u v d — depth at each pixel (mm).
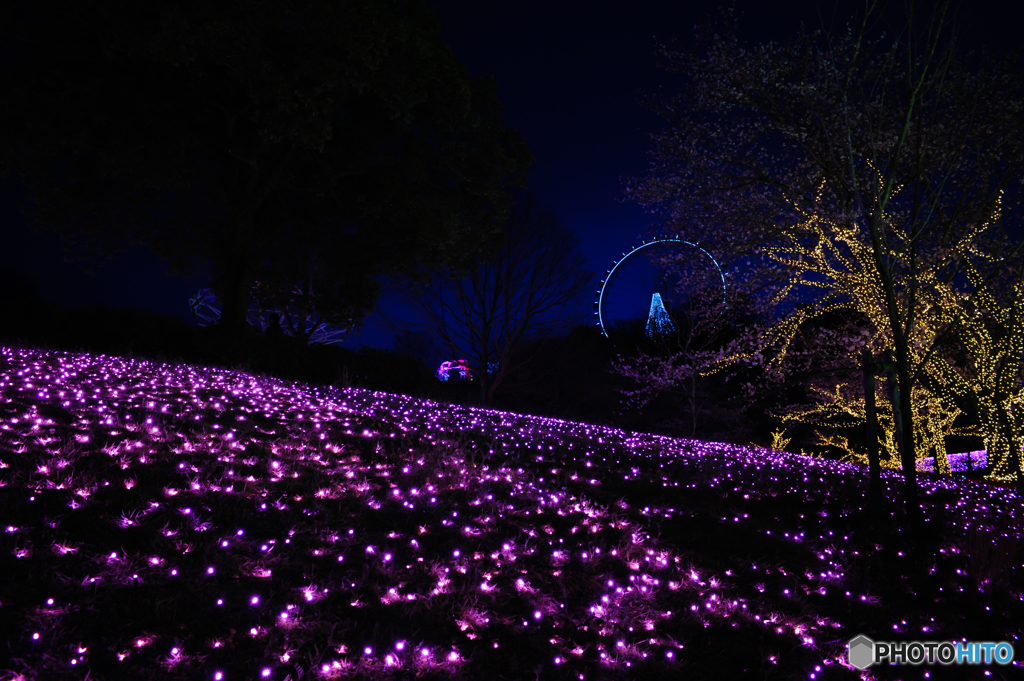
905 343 6426
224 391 9195
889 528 6387
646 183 11078
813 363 13875
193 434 6191
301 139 13703
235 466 5434
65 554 3410
